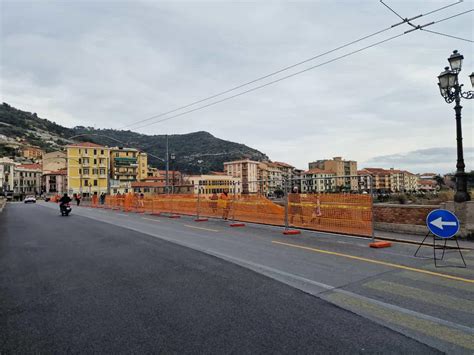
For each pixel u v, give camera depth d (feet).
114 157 323.37
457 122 33.73
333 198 38.11
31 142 520.01
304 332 12.22
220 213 58.29
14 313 14.83
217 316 13.89
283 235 37.29
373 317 13.60
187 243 32.65
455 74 33.76
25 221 62.90
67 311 14.92
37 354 11.03
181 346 11.30
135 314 14.33
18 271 22.86
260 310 14.51
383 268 21.91
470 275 20.11
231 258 25.30
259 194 49.55
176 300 16.01
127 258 26.20
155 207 84.23
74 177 293.84
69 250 30.45
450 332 12.16
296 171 548.72
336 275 20.18
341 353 10.64
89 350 11.21
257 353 10.72
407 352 10.68
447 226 24.14
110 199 123.34
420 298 15.92
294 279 19.38
